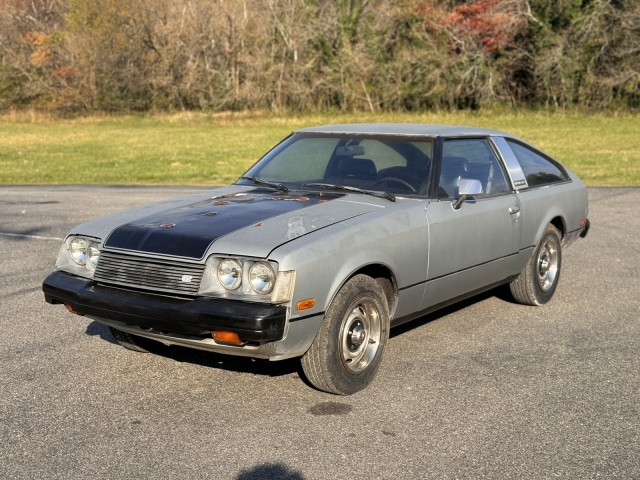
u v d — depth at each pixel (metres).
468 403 4.59
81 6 53.53
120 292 4.55
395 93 47.41
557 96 45.34
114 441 4.04
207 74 50.50
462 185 5.48
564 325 6.27
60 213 12.68
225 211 4.95
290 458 3.85
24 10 56.41
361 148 5.78
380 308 4.84
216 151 27.78
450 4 47.31
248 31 50.06
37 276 7.97
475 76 44.97
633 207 12.91
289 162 5.93
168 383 4.91
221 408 4.51
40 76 53.03
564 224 7.09
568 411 4.48
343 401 4.62
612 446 4.02
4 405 4.54
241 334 4.15
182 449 3.95
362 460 3.83
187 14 51.12
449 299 5.68
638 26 40.97
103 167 22.47
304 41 48.78
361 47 48.34
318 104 49.38
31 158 25.56
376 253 4.73
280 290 4.19
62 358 5.39
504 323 6.32
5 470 3.71
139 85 52.50
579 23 42.91
